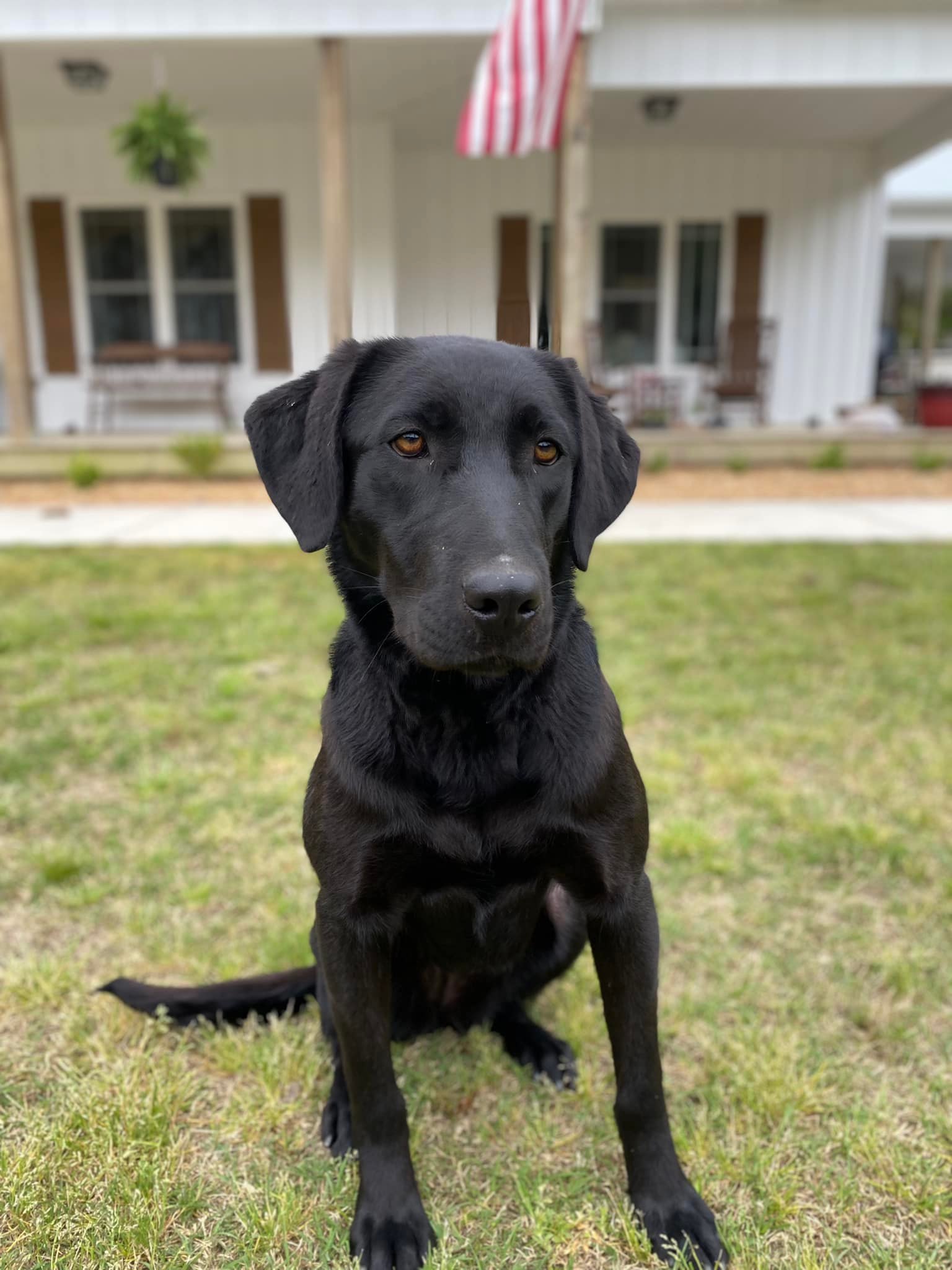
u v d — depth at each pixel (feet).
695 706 9.87
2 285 23.70
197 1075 5.12
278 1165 4.54
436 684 4.10
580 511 4.47
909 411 34.19
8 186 23.21
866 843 7.28
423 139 29.45
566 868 4.27
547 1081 5.12
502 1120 4.82
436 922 4.48
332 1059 5.05
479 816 4.12
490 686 4.08
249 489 23.41
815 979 5.86
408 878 4.24
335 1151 4.60
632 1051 4.22
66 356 30.73
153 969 5.97
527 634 3.75
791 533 18.33
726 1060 5.14
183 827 7.61
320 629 12.38
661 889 6.84
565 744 4.15
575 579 4.83
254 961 6.07
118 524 19.34
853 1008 5.57
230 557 16.22
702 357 32.58
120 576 14.89
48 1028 5.39
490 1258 4.04
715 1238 4.05
